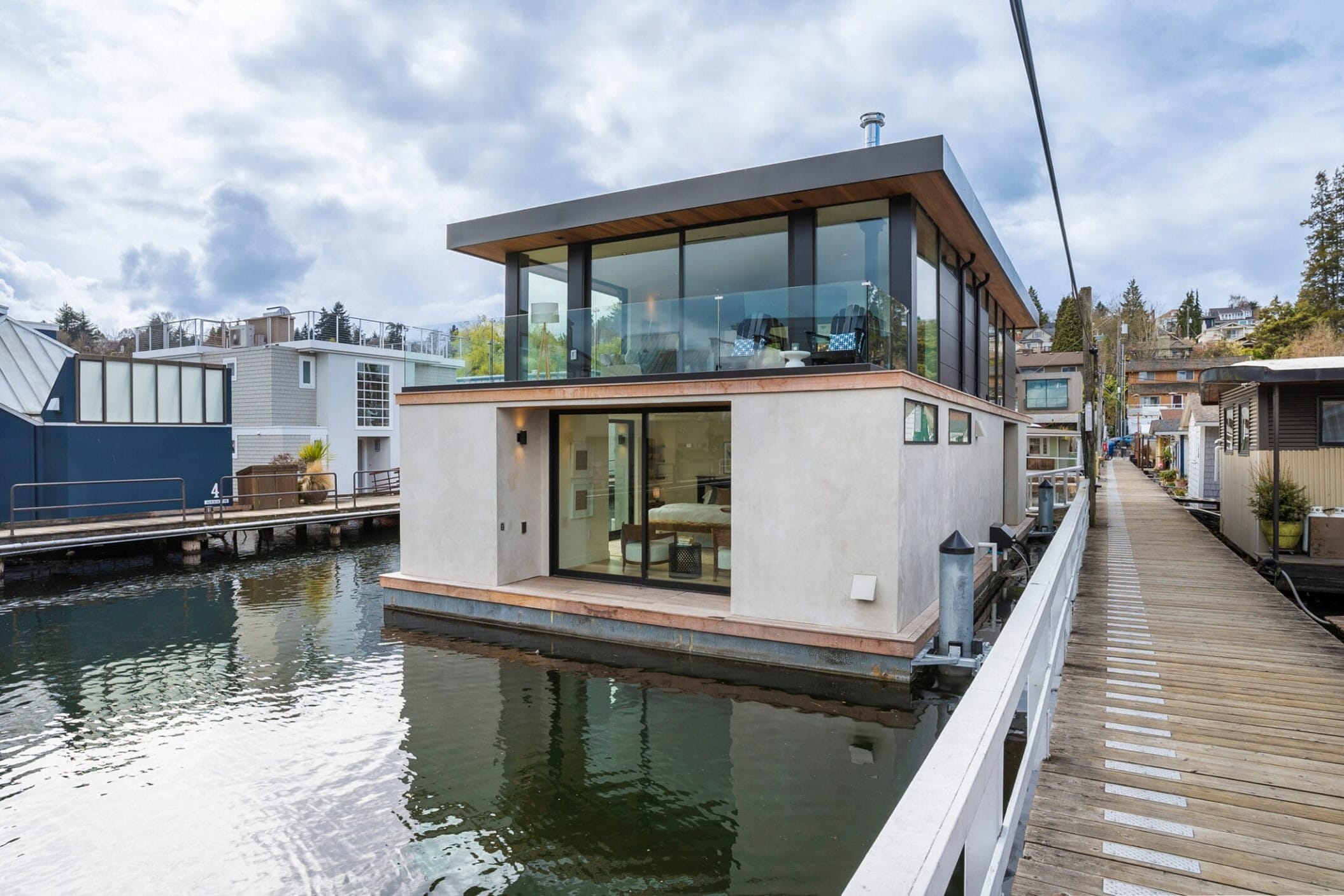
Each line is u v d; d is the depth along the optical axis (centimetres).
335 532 1862
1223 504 1520
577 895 408
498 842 464
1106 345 6675
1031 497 2322
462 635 945
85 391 1686
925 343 1018
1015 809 253
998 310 1723
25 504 1606
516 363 1063
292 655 873
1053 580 384
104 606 1152
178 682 783
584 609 910
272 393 2356
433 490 1068
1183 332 9088
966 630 729
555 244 1169
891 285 933
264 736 636
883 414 759
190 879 431
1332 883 267
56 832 484
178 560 1578
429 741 618
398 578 1067
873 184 888
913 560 810
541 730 638
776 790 521
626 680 760
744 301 882
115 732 649
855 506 774
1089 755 388
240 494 1959
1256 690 492
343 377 2530
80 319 6894
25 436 1614
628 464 1023
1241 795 339
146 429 1775
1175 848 293
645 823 482
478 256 1253
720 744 600
